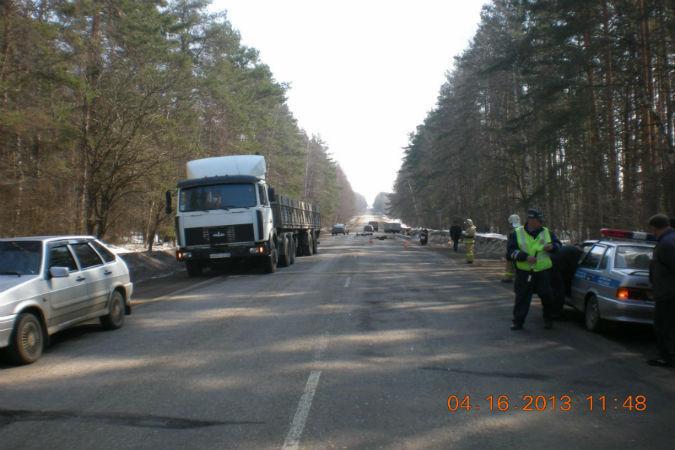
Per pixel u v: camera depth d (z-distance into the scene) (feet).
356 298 43.37
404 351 26.09
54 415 17.81
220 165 63.72
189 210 60.90
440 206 193.36
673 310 23.52
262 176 65.10
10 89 52.39
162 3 82.94
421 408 18.42
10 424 17.07
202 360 24.59
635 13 62.80
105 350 26.86
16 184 61.72
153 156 72.49
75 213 71.20
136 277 66.03
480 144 130.41
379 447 15.26
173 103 73.00
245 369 23.04
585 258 34.27
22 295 24.31
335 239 228.84
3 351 23.99
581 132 78.13
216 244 60.49
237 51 135.64
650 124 65.57
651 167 65.41
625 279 28.32
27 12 53.16
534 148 90.22
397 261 85.46
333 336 29.30
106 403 18.93
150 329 31.99
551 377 22.09
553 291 33.37
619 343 28.27
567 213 110.32
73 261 29.17
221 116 108.88
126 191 76.69
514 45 81.30
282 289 49.24
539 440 15.92
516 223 45.34
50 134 58.70
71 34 56.75
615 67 68.49
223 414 17.79
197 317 35.53
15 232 63.26
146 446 15.39
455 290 48.47
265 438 15.85
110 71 66.74
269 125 142.31
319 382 21.16
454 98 155.02
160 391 20.21
